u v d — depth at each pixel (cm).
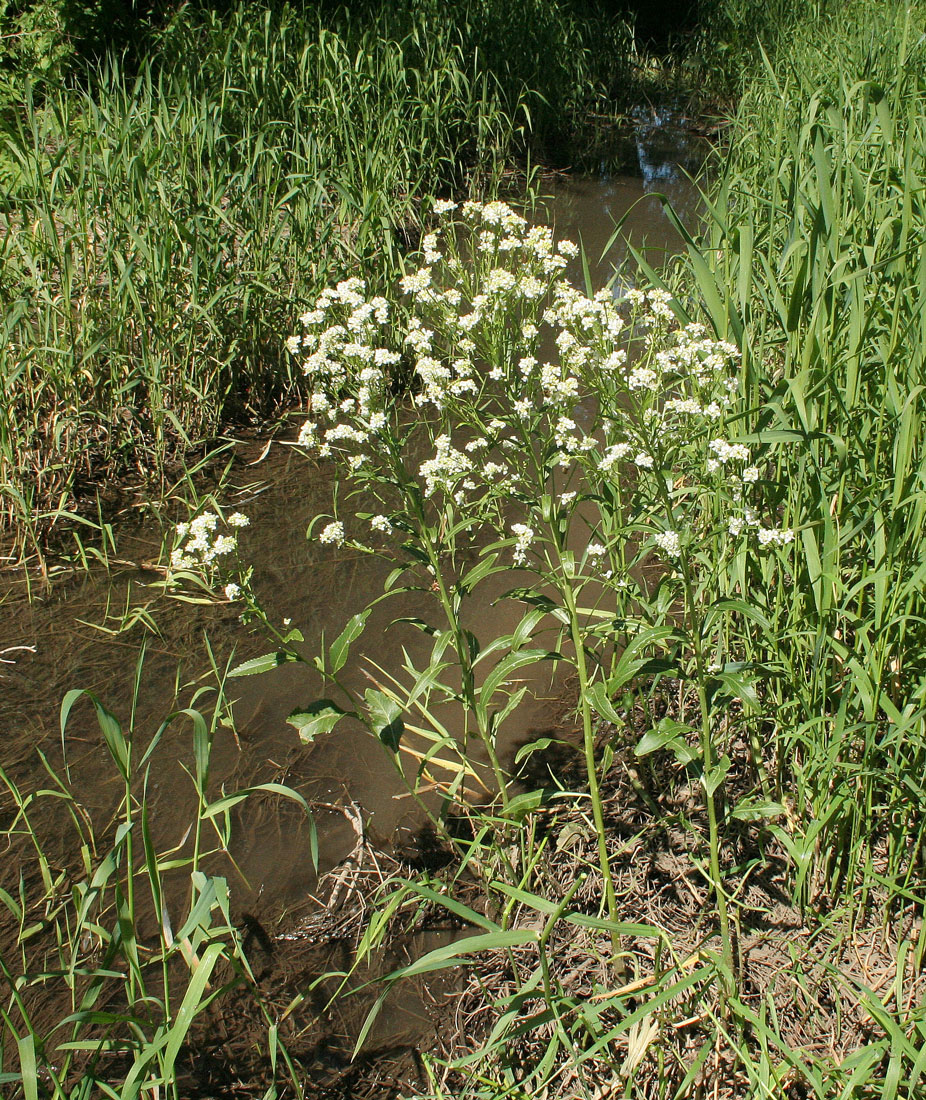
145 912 297
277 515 515
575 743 357
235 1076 251
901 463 238
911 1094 184
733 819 307
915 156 387
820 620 243
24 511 465
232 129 803
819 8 1422
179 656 411
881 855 280
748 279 265
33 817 330
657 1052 233
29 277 544
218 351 589
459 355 372
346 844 321
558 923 285
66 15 1094
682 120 1403
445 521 374
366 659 386
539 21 1273
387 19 1093
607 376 275
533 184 1084
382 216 686
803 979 250
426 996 271
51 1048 255
